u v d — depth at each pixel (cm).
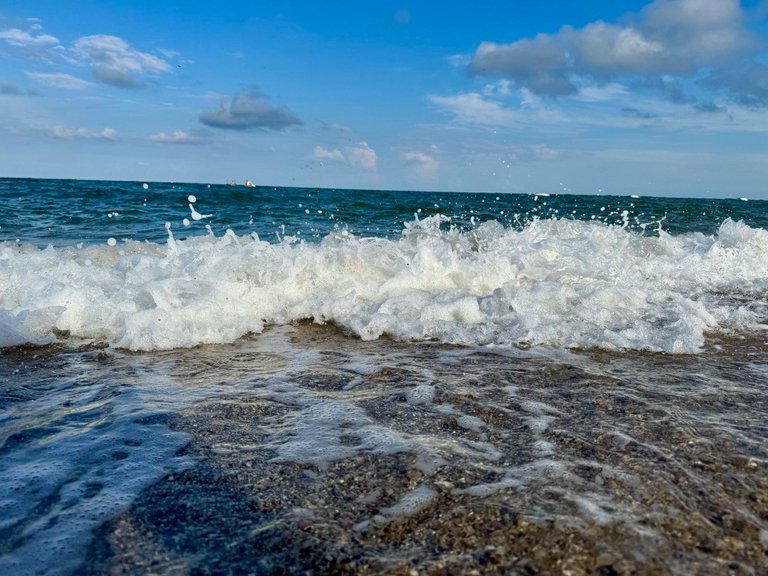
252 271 416
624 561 125
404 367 278
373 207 1316
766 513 147
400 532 139
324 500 154
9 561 126
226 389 245
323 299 399
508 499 152
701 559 127
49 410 217
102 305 349
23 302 339
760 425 206
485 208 1323
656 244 639
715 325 373
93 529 139
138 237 785
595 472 167
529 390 243
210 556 129
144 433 197
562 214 1203
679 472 167
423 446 187
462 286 448
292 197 1942
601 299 409
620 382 255
